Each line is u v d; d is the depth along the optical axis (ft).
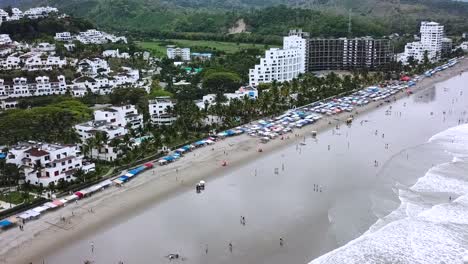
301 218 368.07
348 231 346.13
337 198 404.57
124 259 312.29
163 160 494.59
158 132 568.41
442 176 451.53
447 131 612.70
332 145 560.61
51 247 328.29
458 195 409.08
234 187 433.48
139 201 404.36
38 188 424.46
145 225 359.87
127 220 368.68
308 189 425.69
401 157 510.17
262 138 585.63
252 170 477.77
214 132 604.49
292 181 445.78
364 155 520.01
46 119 588.91
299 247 324.60
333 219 365.20
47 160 449.06
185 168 484.33
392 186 429.79
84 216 375.66
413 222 359.87
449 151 527.81
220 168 484.33
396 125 650.02
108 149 500.33
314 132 605.31
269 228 352.28
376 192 416.46
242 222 362.53
